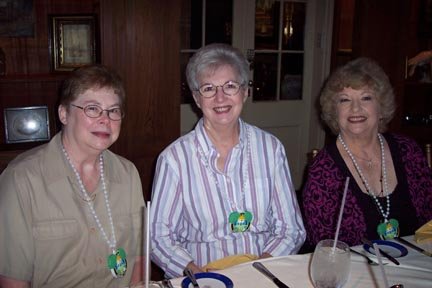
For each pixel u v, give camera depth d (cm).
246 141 166
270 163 167
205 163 161
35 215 135
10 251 131
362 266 129
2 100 270
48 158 140
